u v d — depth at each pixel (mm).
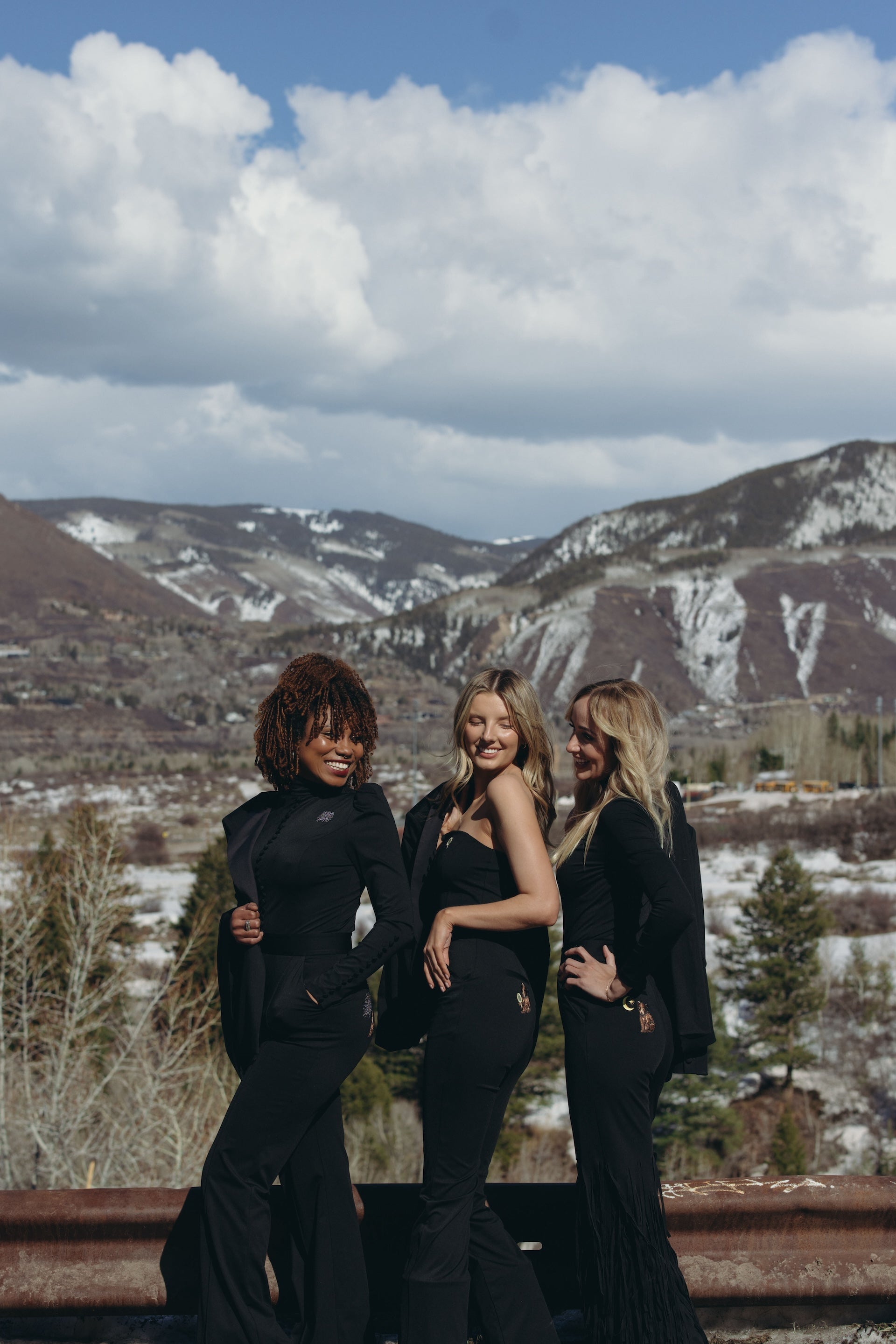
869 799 80000
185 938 17938
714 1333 3240
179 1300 3041
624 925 2977
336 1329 2898
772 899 33938
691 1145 28984
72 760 188500
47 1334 3182
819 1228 3197
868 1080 32969
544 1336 2871
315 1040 2814
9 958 13461
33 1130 12164
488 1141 2914
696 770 115312
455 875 3000
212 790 146375
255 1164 2836
